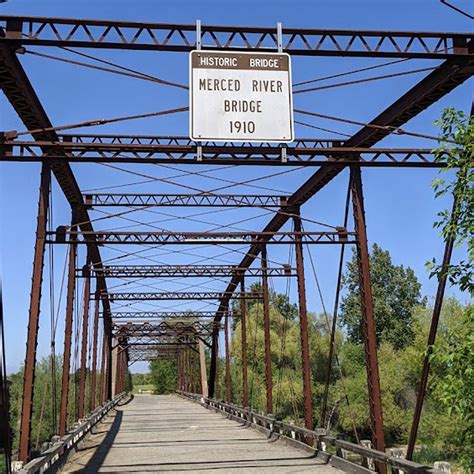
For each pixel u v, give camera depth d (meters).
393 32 11.76
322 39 11.83
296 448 19.97
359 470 13.66
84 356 29.12
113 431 29.33
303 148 14.51
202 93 11.58
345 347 60.28
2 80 12.25
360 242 16.70
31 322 15.39
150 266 30.64
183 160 13.96
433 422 37.44
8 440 8.94
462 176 7.68
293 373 57.72
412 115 14.58
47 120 15.09
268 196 23.27
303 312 22.58
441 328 42.12
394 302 72.69
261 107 11.71
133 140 14.31
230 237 22.03
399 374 45.88
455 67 12.12
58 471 15.20
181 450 20.17
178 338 70.31
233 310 45.06
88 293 30.22
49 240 16.86
